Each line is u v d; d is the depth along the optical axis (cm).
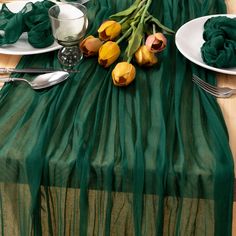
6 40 96
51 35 98
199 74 92
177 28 107
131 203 79
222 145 76
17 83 90
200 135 79
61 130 80
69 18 97
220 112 82
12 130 80
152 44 90
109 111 84
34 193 78
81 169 75
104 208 79
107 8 112
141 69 93
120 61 96
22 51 96
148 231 81
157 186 75
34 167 76
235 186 76
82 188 77
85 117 82
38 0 113
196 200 77
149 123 81
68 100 86
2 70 93
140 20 99
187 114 83
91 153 76
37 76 91
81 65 95
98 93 88
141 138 78
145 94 87
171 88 89
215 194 75
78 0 115
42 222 83
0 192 81
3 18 98
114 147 77
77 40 95
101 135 79
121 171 75
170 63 96
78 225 83
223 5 113
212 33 92
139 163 74
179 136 78
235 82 90
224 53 89
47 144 78
